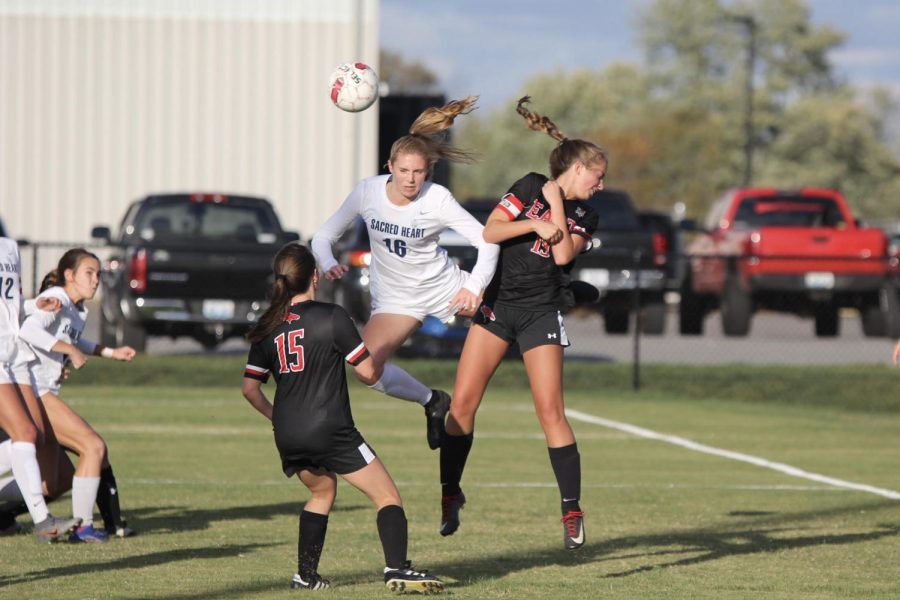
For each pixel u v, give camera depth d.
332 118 107.69
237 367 62.25
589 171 23.77
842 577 23.56
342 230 25.55
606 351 76.00
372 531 28.20
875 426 50.97
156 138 108.12
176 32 107.88
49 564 24.02
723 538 27.78
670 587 22.48
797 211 83.06
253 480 35.44
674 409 55.75
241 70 107.69
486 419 51.19
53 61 107.94
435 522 29.42
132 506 31.20
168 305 61.06
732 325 80.94
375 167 107.81
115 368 61.19
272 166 108.00
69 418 26.67
